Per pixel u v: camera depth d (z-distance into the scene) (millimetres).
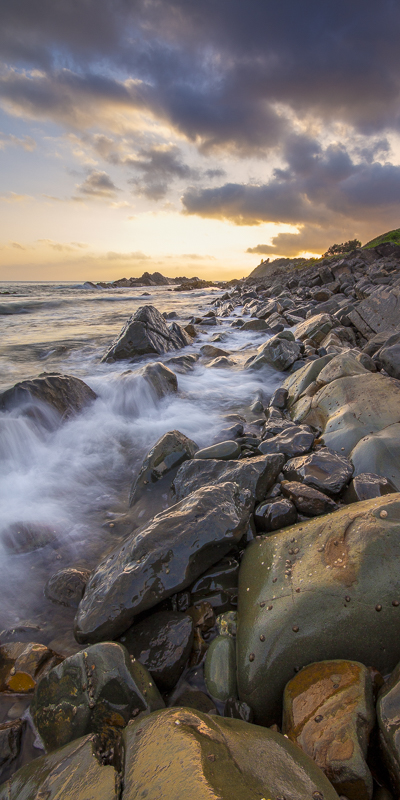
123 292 53031
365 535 2430
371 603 2148
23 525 3762
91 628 2498
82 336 14742
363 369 5914
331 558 2438
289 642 2141
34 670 2369
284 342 8930
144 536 2812
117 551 3098
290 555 2631
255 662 2148
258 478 3672
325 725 1695
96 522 3932
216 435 5301
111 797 1403
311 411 5480
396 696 1698
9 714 2209
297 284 28141
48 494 4477
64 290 52750
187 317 21703
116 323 18719
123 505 4254
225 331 15242
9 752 1986
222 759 1446
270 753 1540
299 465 3928
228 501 3141
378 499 2805
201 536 2779
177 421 6293
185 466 4070
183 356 9945
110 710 1957
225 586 2824
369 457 3799
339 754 1574
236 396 7520
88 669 2066
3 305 24938
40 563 3408
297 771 1475
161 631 2453
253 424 5969
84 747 1705
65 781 1551
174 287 86438
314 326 10273
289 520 3273
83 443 5727
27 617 2871
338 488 3602
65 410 6191
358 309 10094
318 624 2156
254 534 3223
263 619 2283
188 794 1274
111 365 10242
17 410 5648
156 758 1471
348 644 2100
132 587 2562
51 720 2053
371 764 1635
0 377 9172
